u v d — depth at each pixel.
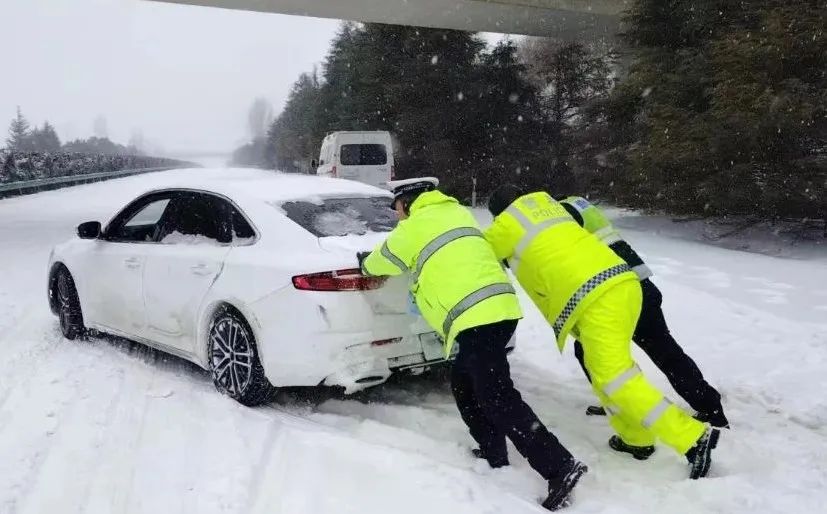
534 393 4.83
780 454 3.74
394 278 4.08
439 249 3.46
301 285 4.00
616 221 14.44
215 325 4.54
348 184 5.18
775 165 11.02
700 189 11.72
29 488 3.28
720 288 7.82
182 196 5.16
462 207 3.70
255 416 4.17
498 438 3.60
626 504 3.20
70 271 5.97
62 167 34.81
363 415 4.34
